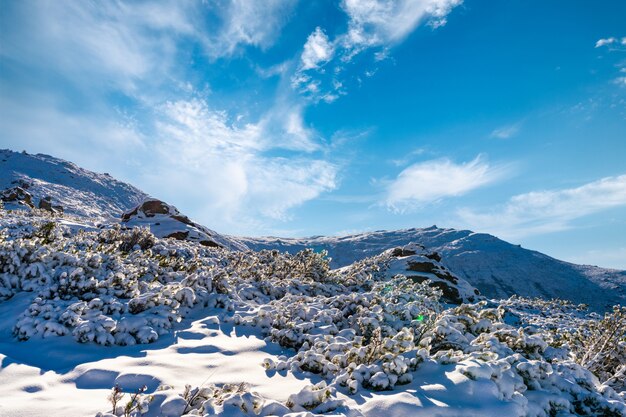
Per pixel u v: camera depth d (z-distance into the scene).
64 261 8.12
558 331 10.62
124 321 5.91
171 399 3.54
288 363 5.08
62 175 98.12
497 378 4.08
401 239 127.19
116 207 95.38
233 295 8.74
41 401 3.64
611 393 4.70
